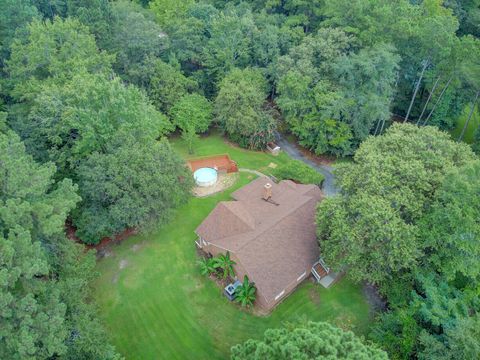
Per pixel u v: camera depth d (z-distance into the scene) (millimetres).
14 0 48969
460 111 53750
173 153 38094
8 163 24922
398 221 28656
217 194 44312
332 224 31172
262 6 69375
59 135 38594
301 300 33062
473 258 28438
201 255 36750
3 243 21578
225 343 30078
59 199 27094
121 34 53469
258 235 33344
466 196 28250
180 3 63094
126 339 30203
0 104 46156
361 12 51969
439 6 57062
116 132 35969
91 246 37062
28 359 19703
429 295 26938
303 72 50375
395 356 26422
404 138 33750
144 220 34531
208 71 58219
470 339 23172
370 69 45594
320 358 19141
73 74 42125
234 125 51656
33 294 22750
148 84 55781
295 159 52250
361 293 33781
